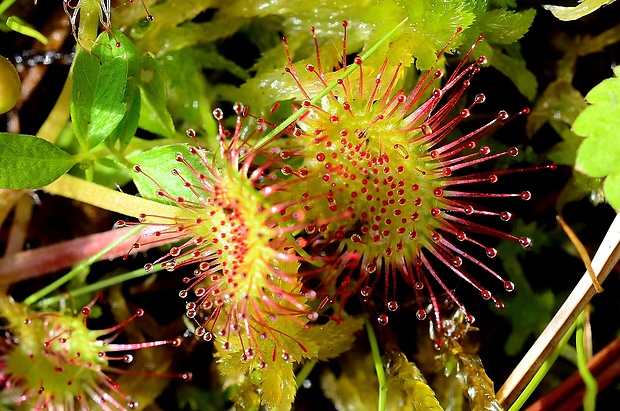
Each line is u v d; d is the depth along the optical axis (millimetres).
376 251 95
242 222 92
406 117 95
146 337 104
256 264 92
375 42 96
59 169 97
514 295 102
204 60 102
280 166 96
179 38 101
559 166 102
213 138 102
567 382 100
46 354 101
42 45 104
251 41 102
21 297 104
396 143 94
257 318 94
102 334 101
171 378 103
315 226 94
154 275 104
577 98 102
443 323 100
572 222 103
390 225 94
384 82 96
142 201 99
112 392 102
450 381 100
